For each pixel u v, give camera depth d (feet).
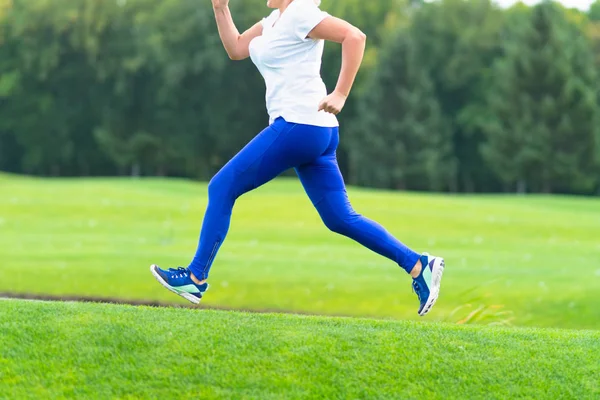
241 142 358.23
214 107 350.64
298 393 24.79
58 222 129.49
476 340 28.55
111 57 354.74
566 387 25.80
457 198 179.11
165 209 146.20
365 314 65.57
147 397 24.45
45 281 74.69
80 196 160.45
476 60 353.51
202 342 26.96
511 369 26.53
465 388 25.49
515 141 319.06
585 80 324.19
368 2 391.04
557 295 72.43
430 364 26.45
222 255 96.43
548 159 315.17
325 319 30.37
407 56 332.39
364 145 336.90
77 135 362.94
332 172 30.45
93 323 27.86
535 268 89.56
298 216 139.13
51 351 26.25
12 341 26.55
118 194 166.50
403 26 341.62
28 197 156.35
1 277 76.07
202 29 348.18
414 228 128.57
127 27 355.77
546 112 315.99
